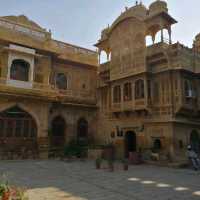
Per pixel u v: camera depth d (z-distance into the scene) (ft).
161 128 65.41
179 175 45.11
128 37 74.95
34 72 73.31
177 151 62.75
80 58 86.53
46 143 71.87
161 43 66.95
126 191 31.48
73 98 82.58
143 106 66.80
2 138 65.92
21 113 69.67
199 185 35.88
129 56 73.31
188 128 68.18
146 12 70.85
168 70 64.69
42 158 69.77
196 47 74.69
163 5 67.82
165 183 37.11
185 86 65.41
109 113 82.43
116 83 77.00
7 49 67.26
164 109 65.31
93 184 35.53
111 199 27.53
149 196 29.14
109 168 50.78
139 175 44.14
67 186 33.99
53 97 73.46
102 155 72.64
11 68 69.21
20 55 69.87
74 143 79.15
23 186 33.45
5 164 55.52
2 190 18.51
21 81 69.05
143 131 69.97
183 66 63.52
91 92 88.69
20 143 68.49
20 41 70.49
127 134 75.77
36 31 74.74
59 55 79.10
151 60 69.05
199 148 70.59
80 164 58.75
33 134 71.05
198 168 53.36
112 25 80.69
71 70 84.94
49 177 40.75
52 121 78.28
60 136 79.56
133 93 70.44
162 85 66.95
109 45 82.17
